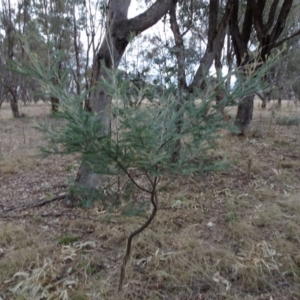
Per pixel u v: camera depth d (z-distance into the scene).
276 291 1.72
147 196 2.64
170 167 1.22
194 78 3.15
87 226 2.38
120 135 1.10
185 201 2.79
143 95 1.30
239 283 1.78
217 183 3.30
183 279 1.79
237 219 2.46
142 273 1.84
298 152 4.57
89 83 2.32
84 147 1.11
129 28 2.31
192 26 5.39
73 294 1.65
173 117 1.16
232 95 1.20
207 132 1.25
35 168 3.91
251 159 3.87
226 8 3.56
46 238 2.21
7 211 2.67
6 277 1.77
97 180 2.45
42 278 1.73
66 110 1.08
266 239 2.20
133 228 2.27
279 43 5.01
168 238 2.17
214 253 2.00
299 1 6.91
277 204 2.76
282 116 8.40
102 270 1.86
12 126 7.34
